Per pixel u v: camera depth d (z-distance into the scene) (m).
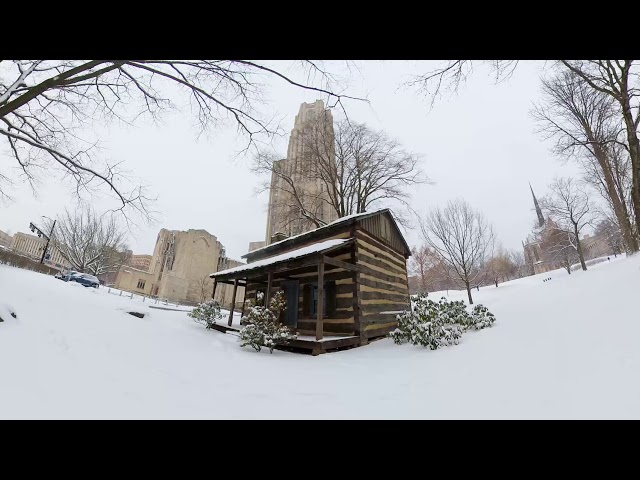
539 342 5.04
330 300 10.05
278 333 7.30
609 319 5.21
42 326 4.72
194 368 4.55
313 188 23.61
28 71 7.97
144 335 6.61
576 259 35.50
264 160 18.30
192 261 43.72
